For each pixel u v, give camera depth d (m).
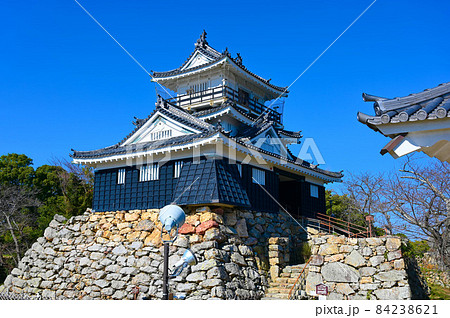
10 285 21.02
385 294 14.88
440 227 12.91
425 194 16.47
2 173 39.34
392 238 15.49
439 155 6.75
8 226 30.50
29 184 39.88
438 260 13.70
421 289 17.42
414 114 5.81
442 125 5.68
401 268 14.98
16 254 29.50
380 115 6.20
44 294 19.52
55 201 33.94
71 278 19.06
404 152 5.89
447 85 6.36
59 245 20.39
